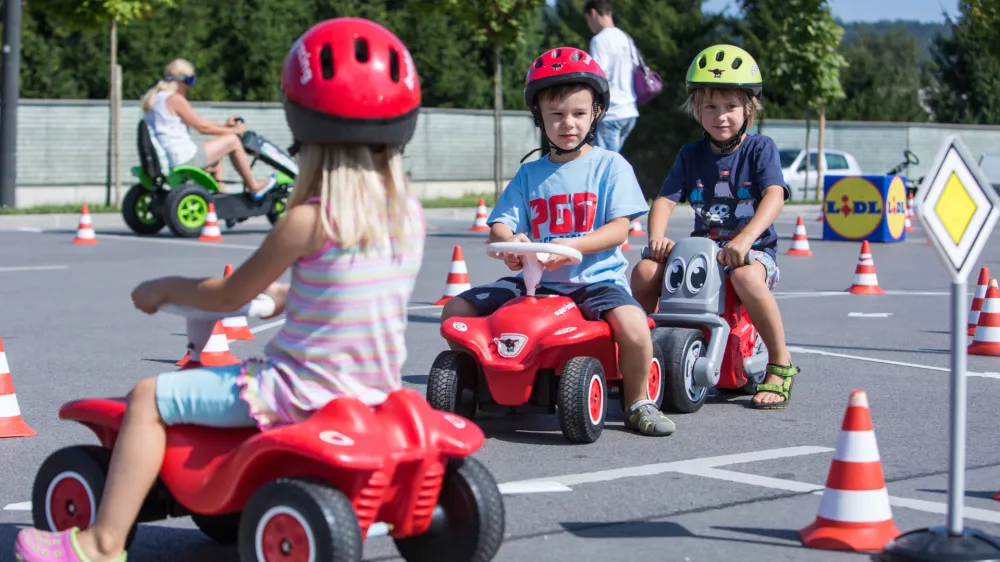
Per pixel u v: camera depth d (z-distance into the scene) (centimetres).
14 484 557
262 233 2023
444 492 407
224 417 388
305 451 359
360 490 371
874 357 927
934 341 1008
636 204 659
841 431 474
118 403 414
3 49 2280
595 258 662
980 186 428
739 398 761
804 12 3055
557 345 617
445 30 4284
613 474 575
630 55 1409
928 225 422
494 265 1546
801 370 867
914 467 591
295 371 380
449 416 401
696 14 3978
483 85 4331
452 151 3347
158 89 1844
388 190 389
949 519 436
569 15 4388
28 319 1082
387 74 381
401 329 392
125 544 410
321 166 382
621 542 473
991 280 975
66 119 2841
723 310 725
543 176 676
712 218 750
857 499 465
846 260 1725
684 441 645
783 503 527
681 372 695
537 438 650
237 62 4053
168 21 3844
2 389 651
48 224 2183
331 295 378
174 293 399
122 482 394
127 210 1905
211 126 1856
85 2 2309
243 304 391
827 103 3173
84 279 1363
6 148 2298
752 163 741
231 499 381
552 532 485
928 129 3866
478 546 403
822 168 3338
